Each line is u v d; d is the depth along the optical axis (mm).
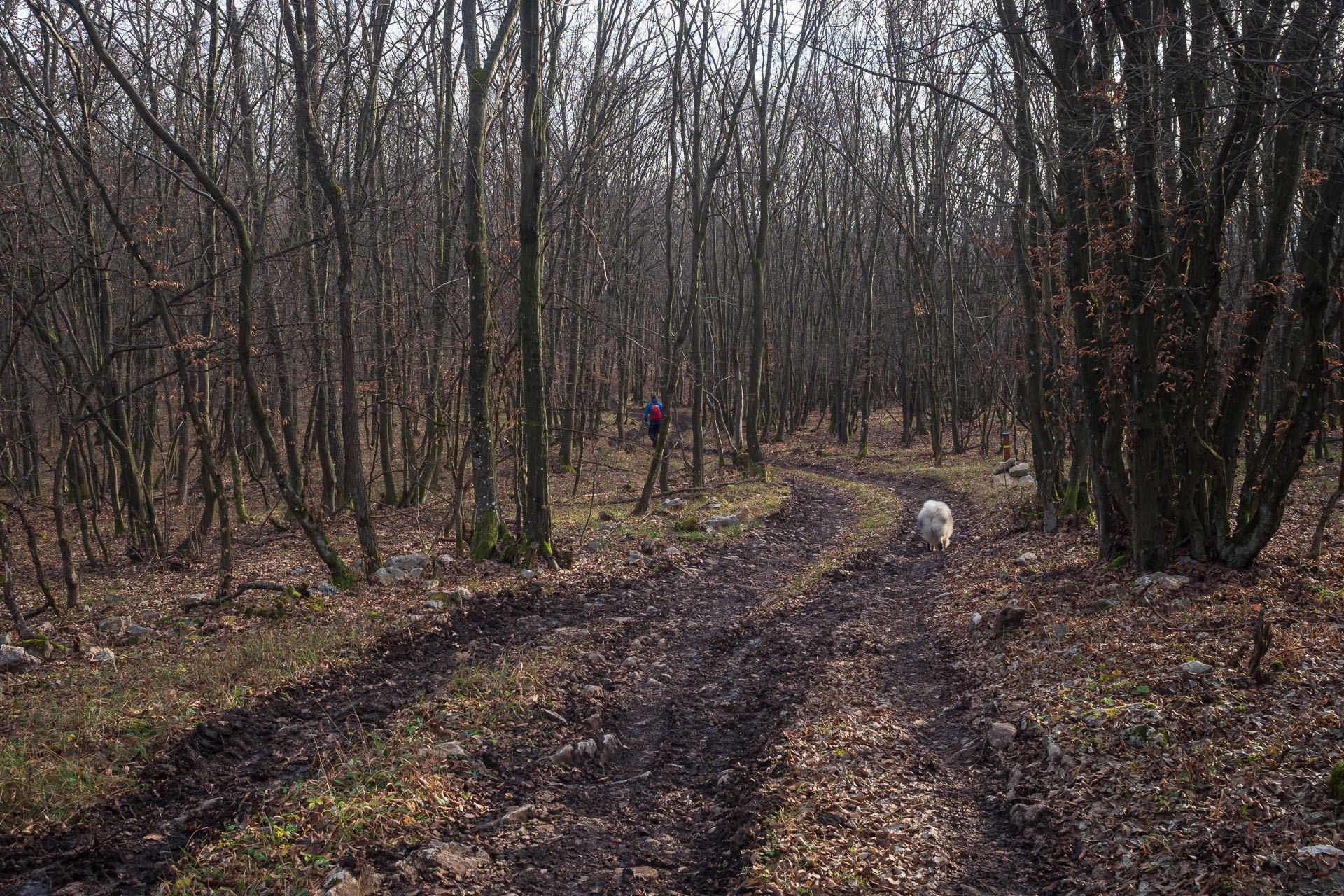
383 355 18859
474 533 13102
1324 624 7074
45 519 19562
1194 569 9094
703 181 30734
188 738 6410
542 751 6543
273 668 7922
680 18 17609
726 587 12414
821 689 7578
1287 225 8375
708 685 8281
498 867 4863
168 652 8648
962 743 6480
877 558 14008
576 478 21766
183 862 4863
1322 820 4387
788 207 39031
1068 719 6176
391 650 8766
